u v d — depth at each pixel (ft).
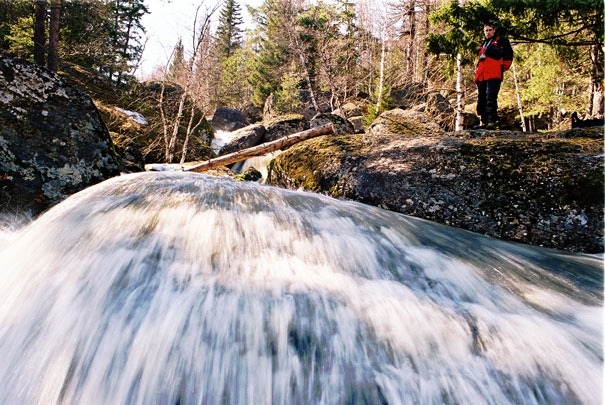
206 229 7.09
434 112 43.86
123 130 36.76
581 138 12.96
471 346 5.04
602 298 6.97
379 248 7.80
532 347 5.10
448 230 10.14
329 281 6.26
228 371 4.37
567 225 10.11
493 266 7.91
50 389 4.33
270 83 103.40
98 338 4.72
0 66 11.44
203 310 5.08
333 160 14.25
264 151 20.93
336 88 69.67
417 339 5.07
